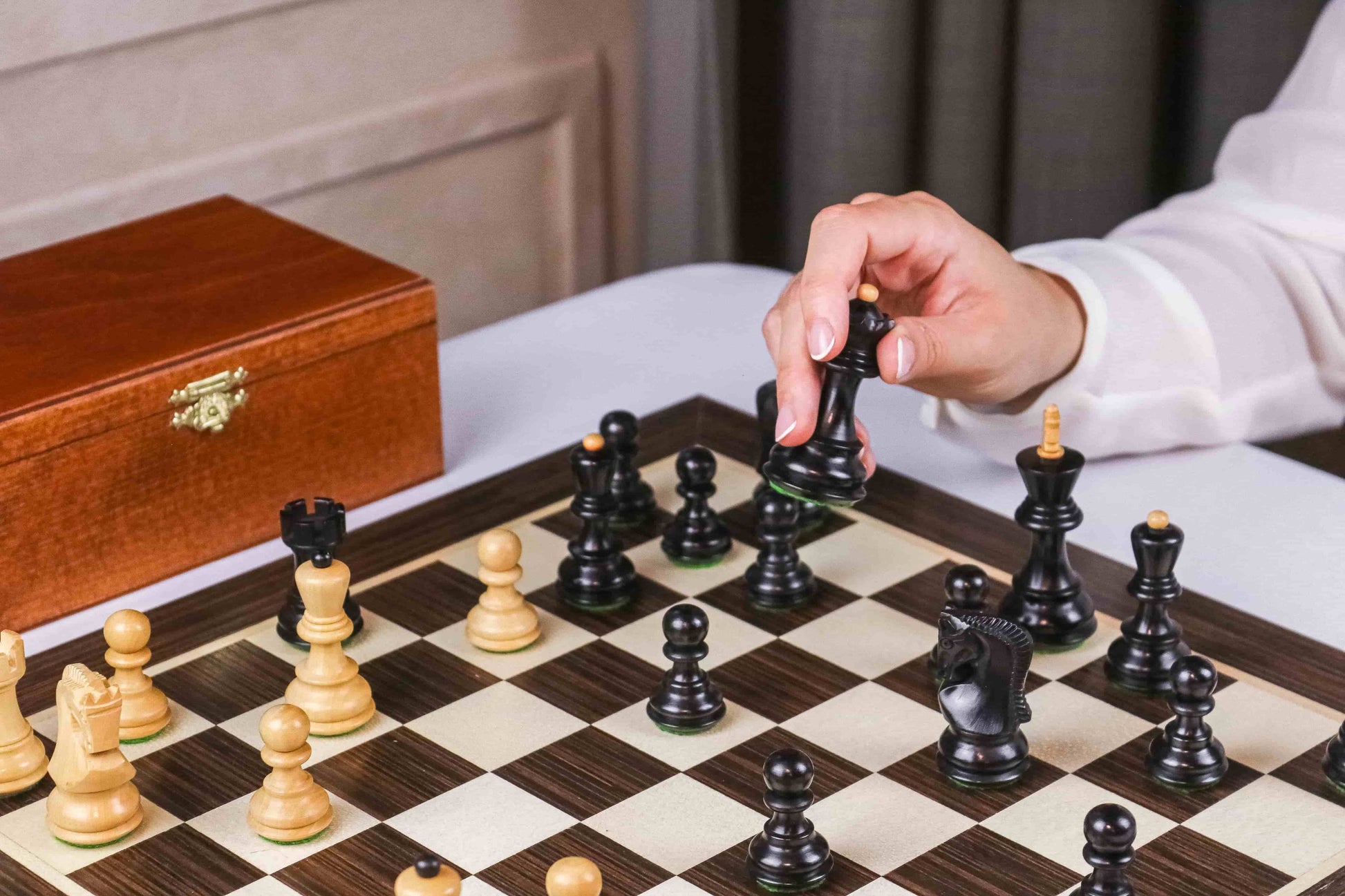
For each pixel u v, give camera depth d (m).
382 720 1.65
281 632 1.79
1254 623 1.80
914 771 1.57
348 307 2.03
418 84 3.56
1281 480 2.13
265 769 1.58
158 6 3.08
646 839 1.48
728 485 2.10
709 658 1.76
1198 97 3.34
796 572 1.85
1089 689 1.71
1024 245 3.50
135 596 1.92
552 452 2.17
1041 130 3.37
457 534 1.98
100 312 2.02
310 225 3.50
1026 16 3.29
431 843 1.47
